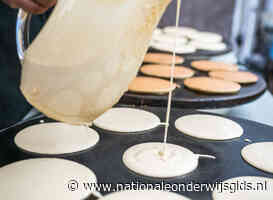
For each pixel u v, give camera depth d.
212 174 0.39
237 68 0.85
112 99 0.34
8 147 0.43
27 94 0.33
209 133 0.49
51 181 0.35
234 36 1.73
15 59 0.61
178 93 0.65
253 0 1.75
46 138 0.44
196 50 1.00
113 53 0.31
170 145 0.44
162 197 0.33
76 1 0.31
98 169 0.39
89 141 0.44
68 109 0.33
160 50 0.98
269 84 1.61
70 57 0.31
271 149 0.45
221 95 0.65
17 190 0.33
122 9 0.31
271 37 1.76
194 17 1.33
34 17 0.68
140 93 0.62
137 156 0.41
